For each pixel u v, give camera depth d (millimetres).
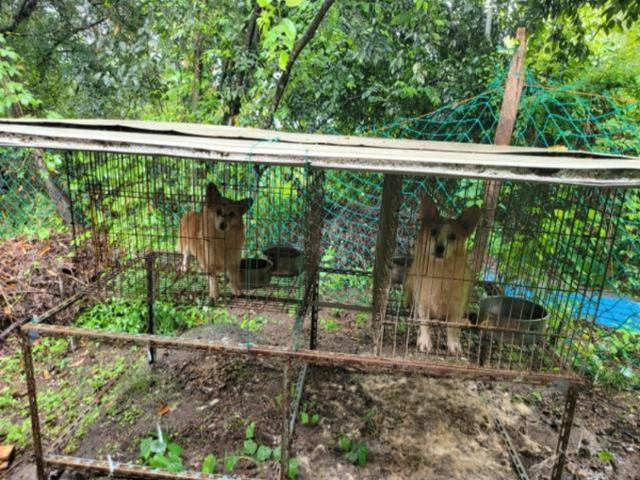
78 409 3014
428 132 5930
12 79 5789
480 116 5176
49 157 5215
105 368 3543
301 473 2455
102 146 1714
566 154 2262
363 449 2592
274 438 2744
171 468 2311
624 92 5262
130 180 3156
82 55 7297
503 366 2201
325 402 3139
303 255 2957
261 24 3807
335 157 1632
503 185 3557
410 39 6242
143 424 2850
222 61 5824
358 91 6520
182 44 5465
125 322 3963
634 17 4316
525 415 3094
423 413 3053
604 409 3209
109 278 2797
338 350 3961
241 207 2910
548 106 4879
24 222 5684
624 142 4016
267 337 4152
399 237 3885
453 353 2490
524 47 3689
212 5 5246
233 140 2094
